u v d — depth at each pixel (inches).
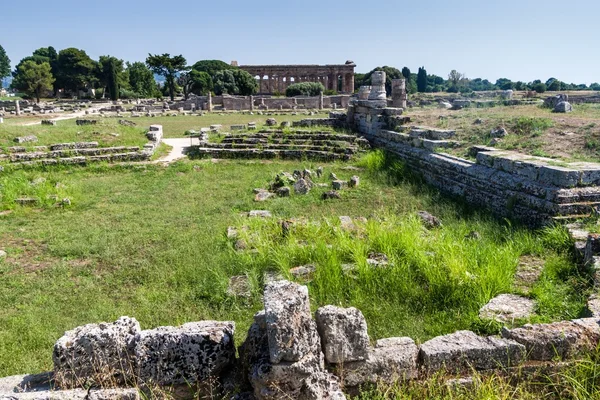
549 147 530.3
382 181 607.5
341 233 340.2
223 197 537.0
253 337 161.3
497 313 237.1
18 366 204.8
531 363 178.4
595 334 184.5
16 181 573.3
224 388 159.2
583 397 160.2
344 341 162.9
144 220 440.8
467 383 168.2
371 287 270.7
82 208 491.2
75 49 3499.0
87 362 154.3
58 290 287.1
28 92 2945.4
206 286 281.1
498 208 459.5
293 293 152.7
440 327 228.4
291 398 144.1
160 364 154.9
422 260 288.5
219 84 2896.2
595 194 382.9
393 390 165.3
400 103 1011.3
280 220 385.4
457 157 568.4
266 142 845.2
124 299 274.7
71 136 807.1
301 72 3425.2
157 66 2984.7
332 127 968.9
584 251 299.7
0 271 318.3
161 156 807.7
